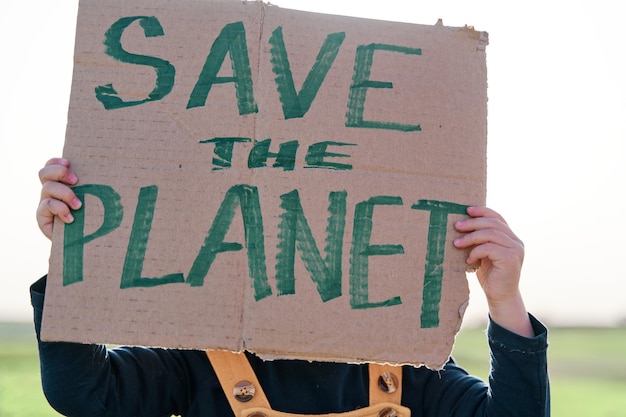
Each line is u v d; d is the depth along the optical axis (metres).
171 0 0.92
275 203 0.88
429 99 0.91
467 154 0.91
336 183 0.89
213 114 0.89
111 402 0.93
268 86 0.90
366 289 0.88
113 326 0.86
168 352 0.99
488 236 0.89
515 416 0.92
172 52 0.90
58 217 0.87
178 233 0.88
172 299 0.87
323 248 0.88
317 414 0.95
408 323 0.88
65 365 0.90
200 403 0.97
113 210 0.88
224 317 0.87
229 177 0.88
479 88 0.92
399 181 0.90
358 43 0.92
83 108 0.89
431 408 1.00
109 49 0.90
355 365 0.99
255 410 0.94
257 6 0.92
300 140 0.90
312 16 0.92
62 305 0.86
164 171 0.88
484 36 0.93
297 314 0.87
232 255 0.88
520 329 0.93
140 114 0.89
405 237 0.89
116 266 0.87
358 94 0.91
